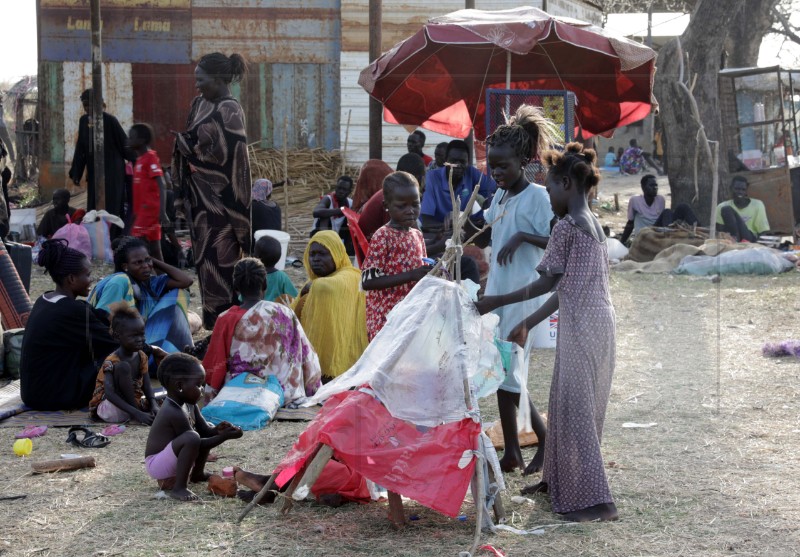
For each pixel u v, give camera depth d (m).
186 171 5.01
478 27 5.09
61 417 5.53
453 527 3.84
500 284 4.52
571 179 4.01
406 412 3.75
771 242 11.11
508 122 4.61
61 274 5.65
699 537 3.70
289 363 5.61
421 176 5.18
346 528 3.82
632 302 5.57
